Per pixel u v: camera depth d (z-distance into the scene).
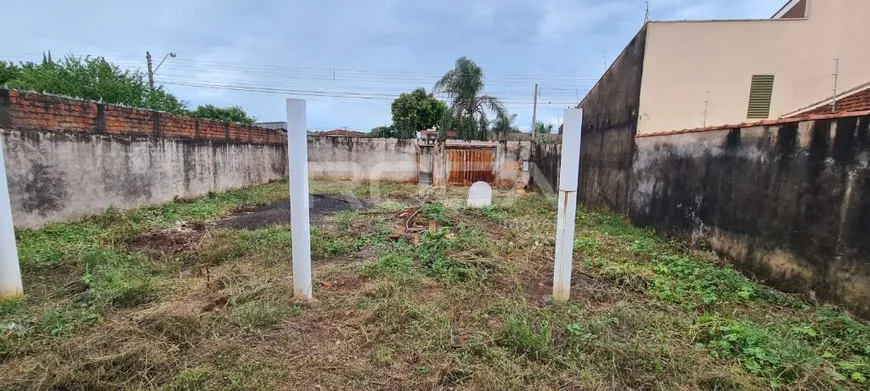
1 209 2.60
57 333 2.23
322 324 2.52
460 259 3.83
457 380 1.94
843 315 2.68
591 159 8.71
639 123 6.26
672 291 3.17
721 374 1.94
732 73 6.12
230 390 1.83
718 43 6.09
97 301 2.67
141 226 4.91
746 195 3.76
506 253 4.28
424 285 3.27
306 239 2.79
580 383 1.93
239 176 9.64
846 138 2.74
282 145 12.54
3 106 3.97
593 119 8.59
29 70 8.30
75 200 4.85
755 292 3.19
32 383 1.79
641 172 6.01
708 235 4.34
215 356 2.09
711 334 2.40
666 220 5.23
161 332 2.26
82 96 8.00
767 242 3.49
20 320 2.36
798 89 6.04
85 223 4.80
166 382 1.88
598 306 2.94
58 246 3.79
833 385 1.91
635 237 5.22
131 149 5.87
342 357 2.13
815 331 2.50
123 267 3.35
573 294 3.16
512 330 2.34
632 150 6.36
